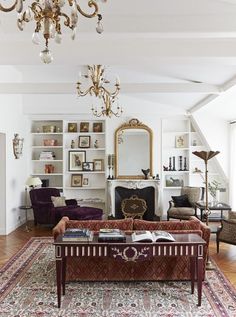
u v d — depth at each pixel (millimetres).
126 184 8562
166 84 5926
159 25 3342
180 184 8648
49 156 8617
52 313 3307
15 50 3959
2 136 6879
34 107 8281
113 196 8492
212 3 3086
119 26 3365
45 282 4117
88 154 8727
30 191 7688
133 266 3971
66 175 8695
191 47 3912
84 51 3969
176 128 8695
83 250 3391
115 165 8578
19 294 3758
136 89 5996
